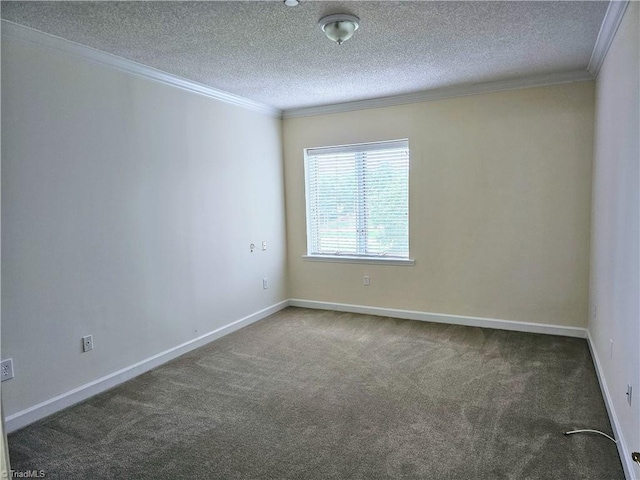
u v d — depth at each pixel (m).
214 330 4.13
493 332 4.12
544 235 3.96
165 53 3.01
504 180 4.06
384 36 2.78
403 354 3.62
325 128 4.87
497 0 2.30
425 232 4.47
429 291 4.52
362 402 2.80
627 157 2.18
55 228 2.73
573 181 3.80
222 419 2.63
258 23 2.53
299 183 5.10
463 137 4.19
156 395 2.97
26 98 2.54
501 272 4.16
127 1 2.21
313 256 5.11
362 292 4.89
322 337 4.12
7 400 2.51
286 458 2.22
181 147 3.71
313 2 2.28
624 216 2.23
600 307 3.07
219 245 4.18
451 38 2.83
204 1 2.23
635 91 1.99
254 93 4.20
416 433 2.42
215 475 2.10
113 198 3.12
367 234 4.87
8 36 2.44
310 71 3.49
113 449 2.33
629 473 1.94
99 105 2.99
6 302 2.48
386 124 4.54
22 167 2.54
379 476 2.06
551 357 3.46
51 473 2.12
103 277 3.06
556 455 2.18
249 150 4.57
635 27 1.99
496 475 2.04
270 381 3.16
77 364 2.90
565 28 2.69
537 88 3.85
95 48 2.89
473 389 2.94
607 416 2.55
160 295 3.54
